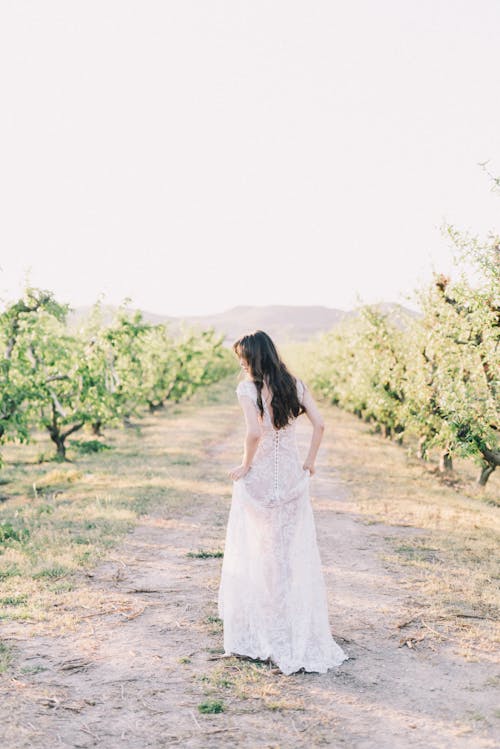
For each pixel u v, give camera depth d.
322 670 4.29
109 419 18.09
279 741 3.45
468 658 4.55
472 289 9.05
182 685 4.09
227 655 4.52
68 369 15.88
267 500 4.48
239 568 4.57
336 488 12.79
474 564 7.21
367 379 19.27
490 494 14.09
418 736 3.52
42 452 18.22
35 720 3.64
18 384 13.55
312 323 153.12
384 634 5.02
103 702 3.87
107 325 16.89
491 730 3.59
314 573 4.50
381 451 19.50
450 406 9.98
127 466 15.36
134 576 6.55
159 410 32.09
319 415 4.64
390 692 4.04
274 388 4.48
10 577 6.34
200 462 16.17
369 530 9.06
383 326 18.16
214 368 45.19
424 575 6.70
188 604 5.68
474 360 10.31
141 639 4.85
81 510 9.97
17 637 4.84
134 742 3.43
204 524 9.23
